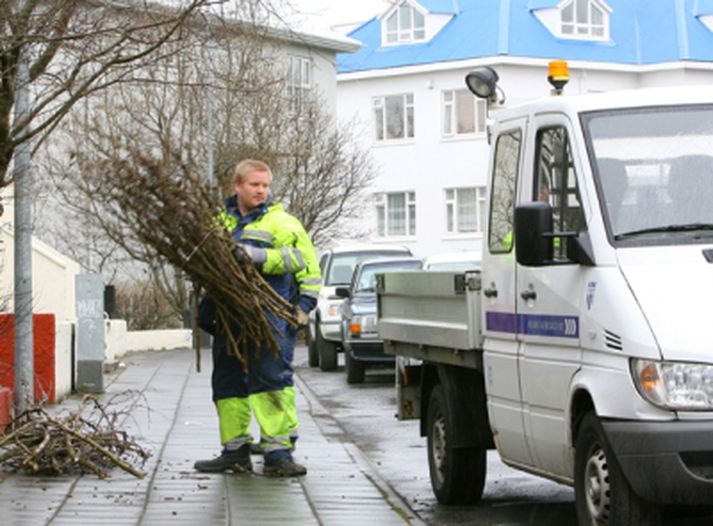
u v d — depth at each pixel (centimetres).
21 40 1199
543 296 998
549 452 1005
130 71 1308
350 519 1095
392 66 6638
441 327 1191
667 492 854
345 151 5550
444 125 6588
